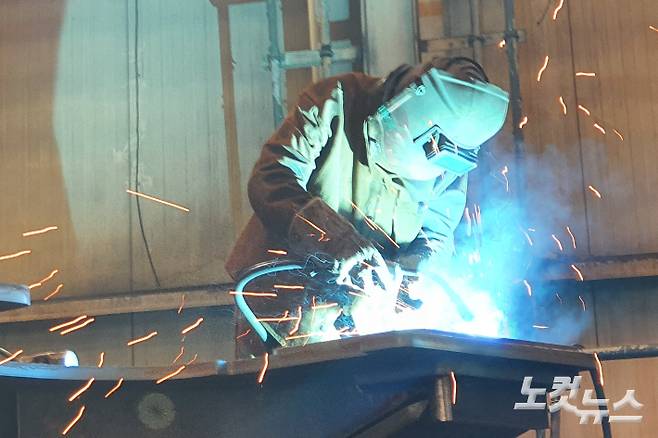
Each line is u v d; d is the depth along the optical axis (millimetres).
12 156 5527
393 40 5312
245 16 5520
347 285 2738
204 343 5250
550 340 5070
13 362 2082
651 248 5125
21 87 5582
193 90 5492
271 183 2918
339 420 2059
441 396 1951
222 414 2139
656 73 5258
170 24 5555
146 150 5465
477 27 5336
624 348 4934
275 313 2990
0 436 2121
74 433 2145
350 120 3109
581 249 5133
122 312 5270
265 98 5441
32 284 5402
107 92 5535
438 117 2844
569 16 5340
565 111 5258
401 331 1884
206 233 5367
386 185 3105
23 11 5637
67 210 5461
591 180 5191
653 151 5199
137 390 2164
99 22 5602
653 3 5316
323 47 5367
